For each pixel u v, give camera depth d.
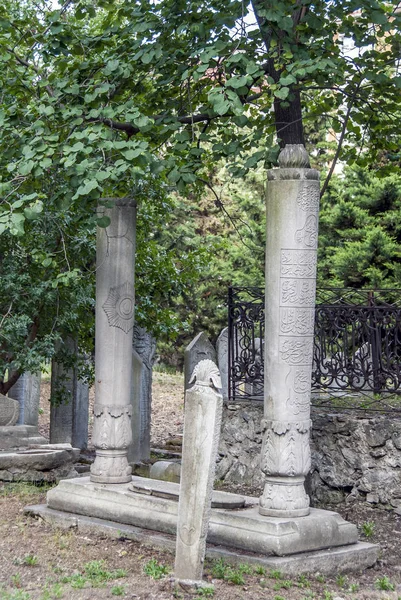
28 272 10.66
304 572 6.41
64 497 7.97
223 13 7.80
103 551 6.91
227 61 7.16
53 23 8.28
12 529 7.56
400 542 7.84
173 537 7.02
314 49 8.12
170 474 9.56
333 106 10.29
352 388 10.02
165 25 8.14
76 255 10.84
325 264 19.03
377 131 10.22
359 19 8.64
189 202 24.80
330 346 11.02
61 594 5.74
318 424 9.52
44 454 9.91
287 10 7.57
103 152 7.26
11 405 10.31
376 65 9.06
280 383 6.70
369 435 9.12
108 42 8.62
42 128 7.59
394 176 18.61
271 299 6.77
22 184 8.19
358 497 9.16
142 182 11.63
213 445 5.96
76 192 7.26
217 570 6.28
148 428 12.45
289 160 6.84
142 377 12.41
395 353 9.47
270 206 6.80
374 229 18.16
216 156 7.83
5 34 8.91
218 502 6.96
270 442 6.72
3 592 5.73
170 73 8.48
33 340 10.94
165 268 13.16
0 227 6.84
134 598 5.72
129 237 8.20
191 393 6.06
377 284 17.73
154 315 13.15
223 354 12.43
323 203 19.70
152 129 8.59
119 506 7.53
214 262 22.62
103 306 8.11
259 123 9.86
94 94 7.80
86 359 12.48
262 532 6.51
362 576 6.66
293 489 6.72
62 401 12.67
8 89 8.73
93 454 12.81
